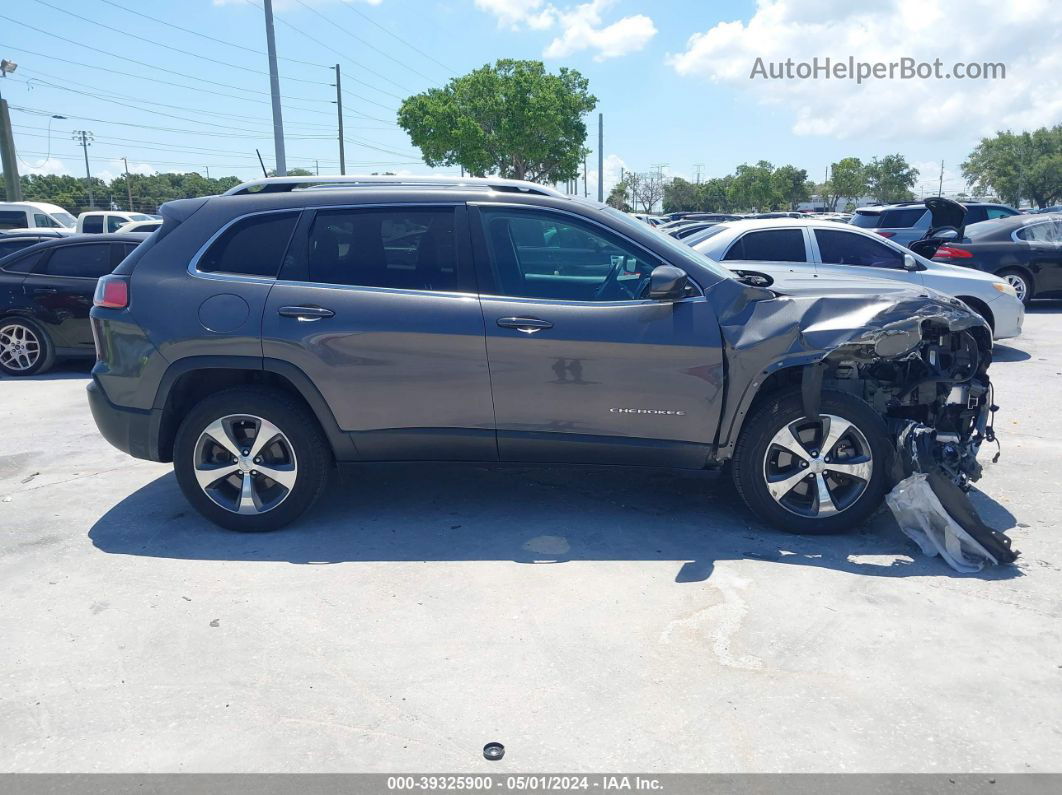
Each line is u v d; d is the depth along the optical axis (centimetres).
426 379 436
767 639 345
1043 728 287
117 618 368
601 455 448
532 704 302
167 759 276
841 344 416
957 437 435
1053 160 6738
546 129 4241
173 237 458
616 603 376
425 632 353
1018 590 386
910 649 337
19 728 292
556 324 430
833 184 9156
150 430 455
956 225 1121
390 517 483
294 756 276
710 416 435
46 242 980
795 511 446
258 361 438
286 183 479
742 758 273
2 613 374
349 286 442
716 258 883
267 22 2519
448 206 449
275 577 407
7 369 975
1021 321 936
